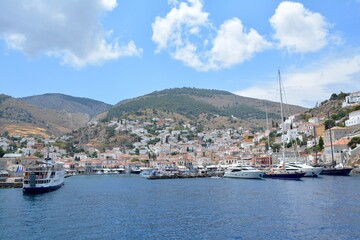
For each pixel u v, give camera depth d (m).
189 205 78.31
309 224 54.88
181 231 52.88
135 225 57.62
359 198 79.56
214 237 49.22
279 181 136.50
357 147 181.75
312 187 106.44
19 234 53.00
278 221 57.75
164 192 109.25
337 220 57.06
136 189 123.06
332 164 180.25
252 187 115.50
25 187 112.75
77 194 108.69
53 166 131.00
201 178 189.00
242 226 55.09
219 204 78.50
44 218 65.62
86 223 60.06
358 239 46.34
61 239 49.78
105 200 91.44
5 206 82.56
